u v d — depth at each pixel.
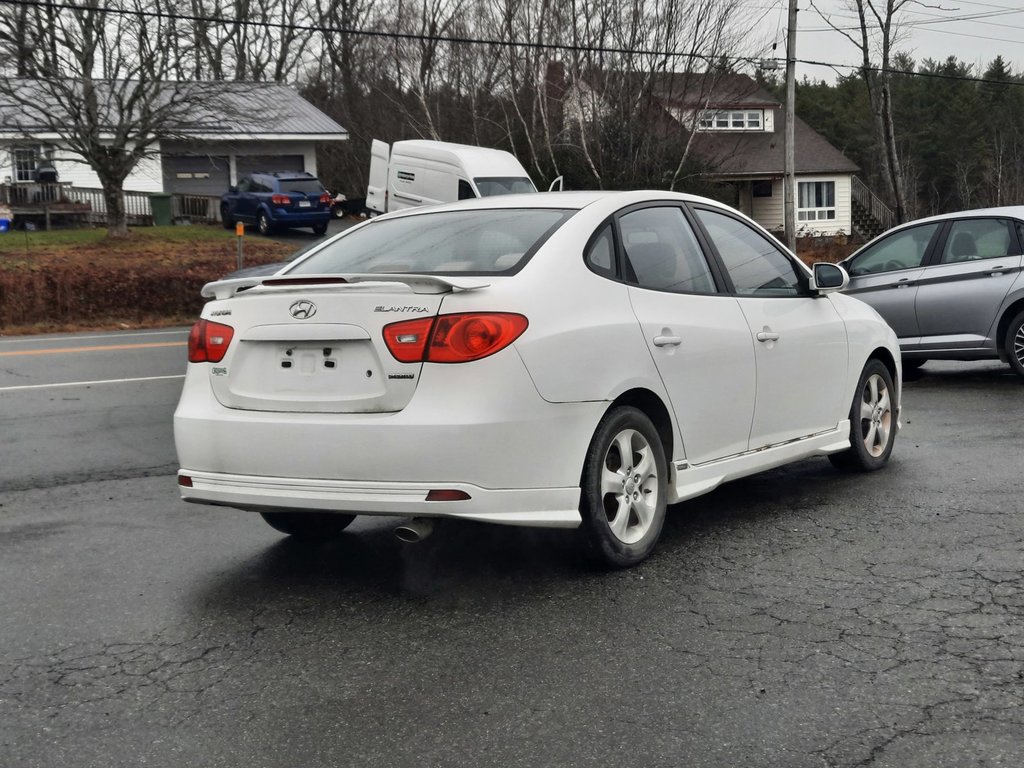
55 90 32.78
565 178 34.56
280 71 58.28
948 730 3.53
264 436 4.79
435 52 39.59
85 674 4.13
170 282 23.91
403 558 5.55
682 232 5.91
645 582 5.07
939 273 11.55
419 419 4.54
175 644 4.43
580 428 4.87
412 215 5.90
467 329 4.58
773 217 53.84
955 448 8.00
